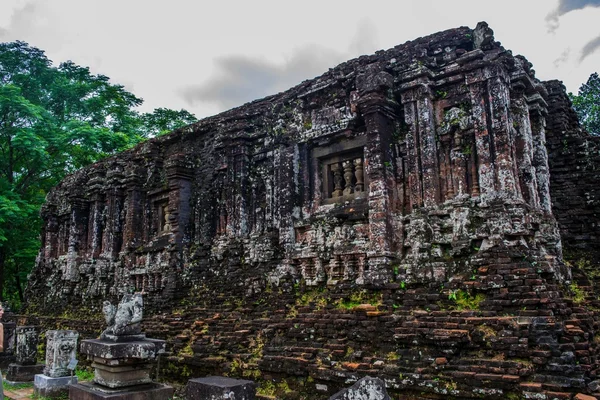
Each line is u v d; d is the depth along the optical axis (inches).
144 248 615.8
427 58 398.6
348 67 446.3
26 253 957.8
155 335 508.7
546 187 401.4
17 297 1229.7
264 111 524.7
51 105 1102.4
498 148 348.8
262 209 500.4
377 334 345.4
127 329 347.6
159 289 580.7
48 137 935.0
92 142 960.3
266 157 511.5
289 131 479.2
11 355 571.2
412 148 387.9
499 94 355.9
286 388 373.4
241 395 254.1
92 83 1175.6
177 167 578.6
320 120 457.4
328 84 454.9
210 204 554.3
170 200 589.3
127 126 1224.2
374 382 197.8
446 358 306.3
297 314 408.2
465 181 363.9
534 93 414.0
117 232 688.4
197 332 473.4
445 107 387.5
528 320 292.4
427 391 299.6
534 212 349.4
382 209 375.6
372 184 384.8
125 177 679.1
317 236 430.9
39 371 510.3
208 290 515.2
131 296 354.6
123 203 698.2
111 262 676.7
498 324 299.6
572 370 267.7
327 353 359.9
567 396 259.1
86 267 717.3
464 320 313.1
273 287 451.2
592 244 423.8
